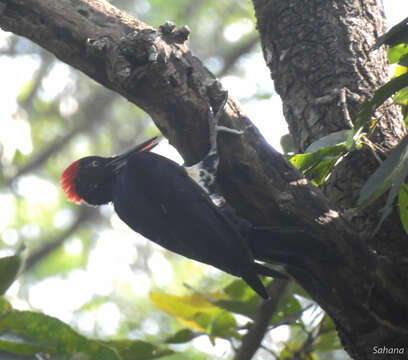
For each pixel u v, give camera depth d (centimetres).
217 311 1016
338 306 731
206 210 838
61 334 719
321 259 731
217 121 743
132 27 731
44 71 2466
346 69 844
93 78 768
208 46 2366
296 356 972
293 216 735
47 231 2408
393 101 729
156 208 870
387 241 755
